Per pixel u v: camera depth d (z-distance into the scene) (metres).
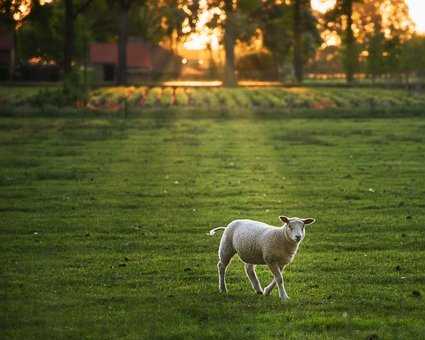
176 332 12.05
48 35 108.94
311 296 14.23
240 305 13.55
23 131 47.28
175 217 22.50
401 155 36.59
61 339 11.84
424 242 18.92
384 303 13.68
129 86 95.81
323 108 60.62
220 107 62.91
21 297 14.27
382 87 93.25
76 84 63.09
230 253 14.45
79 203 24.77
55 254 17.92
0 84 95.88
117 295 14.38
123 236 19.94
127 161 34.97
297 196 25.97
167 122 54.19
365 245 18.72
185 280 15.59
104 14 131.12
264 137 44.97
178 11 109.94
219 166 33.34
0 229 20.80
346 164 33.75
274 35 131.00
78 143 41.81
